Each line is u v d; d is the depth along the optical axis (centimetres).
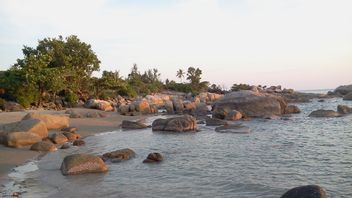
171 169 1786
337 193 1342
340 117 4491
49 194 1366
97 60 8150
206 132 3309
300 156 2081
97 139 2931
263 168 1784
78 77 7594
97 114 4984
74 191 1406
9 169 1777
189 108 6012
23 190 1416
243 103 4812
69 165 1683
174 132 3353
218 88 12975
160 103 8494
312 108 6259
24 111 5112
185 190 1418
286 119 4378
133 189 1436
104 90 8644
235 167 1817
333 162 1894
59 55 7500
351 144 2489
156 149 2409
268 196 1320
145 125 3791
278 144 2550
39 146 2289
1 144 2434
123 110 6094
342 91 9988
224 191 1397
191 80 13225
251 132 3253
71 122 4122
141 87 11306
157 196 1345
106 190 1421
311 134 3075
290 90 10012
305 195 1009
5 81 5759
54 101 6650
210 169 1780
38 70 6006
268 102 4844
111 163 1927
